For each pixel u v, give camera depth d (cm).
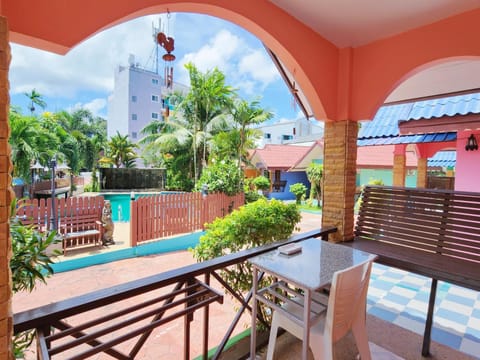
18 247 193
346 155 323
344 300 155
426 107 467
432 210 294
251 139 1180
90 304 129
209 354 226
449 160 1100
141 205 589
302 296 184
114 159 1872
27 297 380
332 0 238
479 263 246
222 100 1202
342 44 317
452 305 339
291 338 241
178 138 1346
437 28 264
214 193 766
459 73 352
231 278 263
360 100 319
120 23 170
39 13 136
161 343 286
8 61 98
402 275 433
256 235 271
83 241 565
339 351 225
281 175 1658
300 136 2316
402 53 287
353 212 335
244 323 314
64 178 1608
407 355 233
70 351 267
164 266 503
